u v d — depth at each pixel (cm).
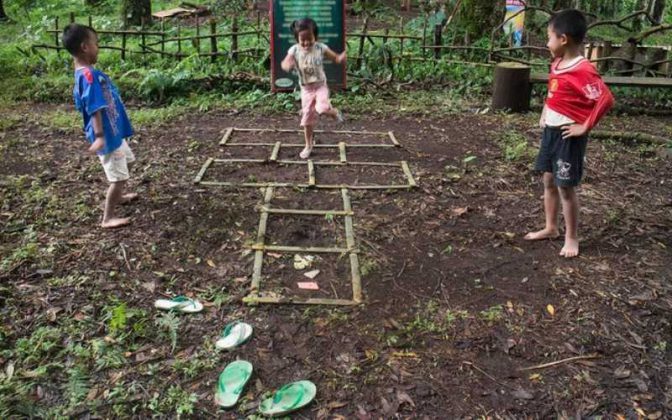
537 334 297
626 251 379
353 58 805
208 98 716
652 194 473
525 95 695
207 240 378
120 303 311
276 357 278
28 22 1138
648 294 332
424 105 709
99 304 310
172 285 329
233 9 1290
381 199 447
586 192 471
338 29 719
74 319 298
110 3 1314
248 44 868
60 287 324
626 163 544
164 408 246
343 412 247
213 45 801
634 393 260
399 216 420
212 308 312
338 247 376
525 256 371
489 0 924
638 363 278
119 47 840
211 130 612
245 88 749
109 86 376
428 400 254
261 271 347
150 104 710
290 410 244
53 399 250
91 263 347
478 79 782
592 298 327
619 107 737
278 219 411
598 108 324
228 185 461
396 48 858
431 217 421
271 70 729
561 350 286
